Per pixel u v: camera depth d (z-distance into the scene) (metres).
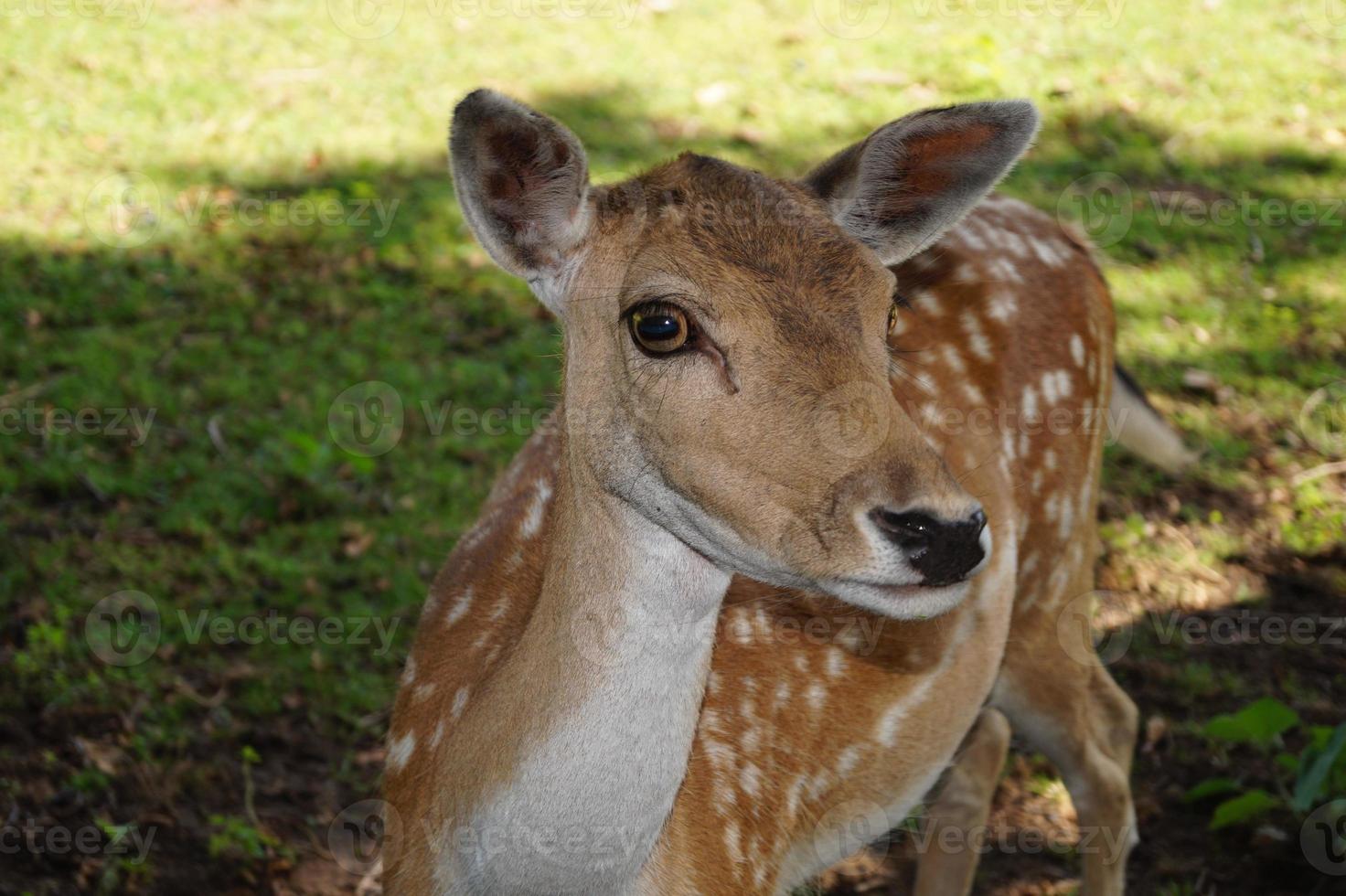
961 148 2.86
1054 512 3.84
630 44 8.70
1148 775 4.50
